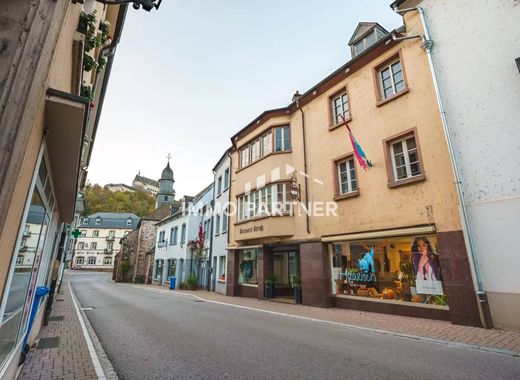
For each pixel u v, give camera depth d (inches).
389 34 426.3
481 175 312.0
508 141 298.2
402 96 408.2
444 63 361.7
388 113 423.2
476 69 332.2
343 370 186.7
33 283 184.1
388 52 440.1
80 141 130.8
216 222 854.5
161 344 253.3
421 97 385.7
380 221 404.5
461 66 345.1
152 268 1450.5
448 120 347.3
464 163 327.0
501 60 315.0
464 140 330.0
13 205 78.2
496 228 294.5
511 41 311.0
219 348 239.1
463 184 324.8
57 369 190.1
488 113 315.9
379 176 416.5
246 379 174.1
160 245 1349.7
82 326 333.1
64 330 310.2
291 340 262.5
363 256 426.9
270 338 270.7
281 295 613.6
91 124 420.2
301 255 509.4
